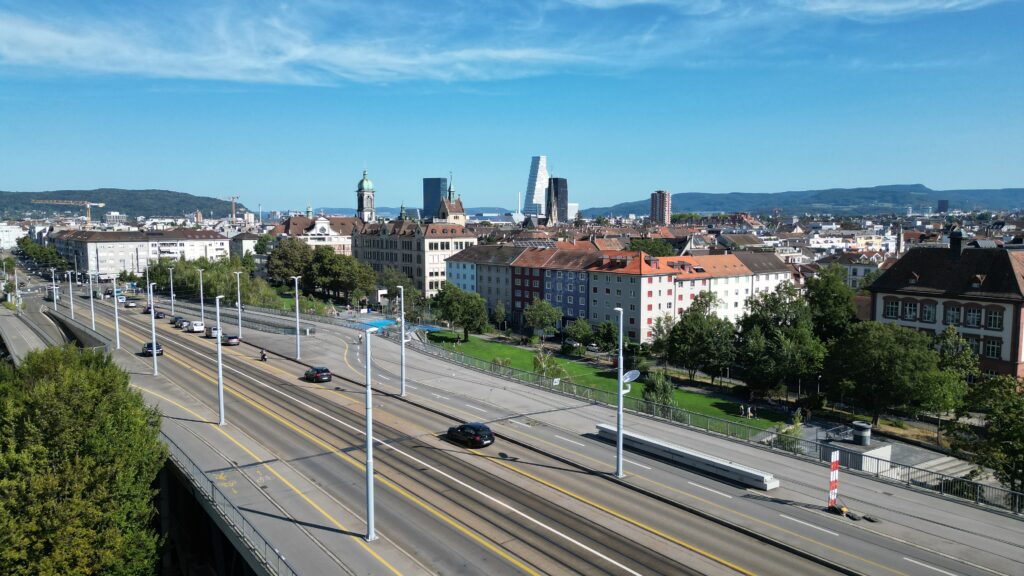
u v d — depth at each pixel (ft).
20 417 127.34
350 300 545.44
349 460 148.46
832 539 110.01
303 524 115.14
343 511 120.78
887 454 197.26
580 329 379.55
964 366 250.57
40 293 588.91
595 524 116.26
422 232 615.16
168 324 374.63
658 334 359.25
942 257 313.53
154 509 131.13
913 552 105.70
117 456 125.29
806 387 311.47
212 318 395.34
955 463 201.57
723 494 129.49
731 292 460.14
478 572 99.40
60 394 126.11
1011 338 277.03
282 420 180.65
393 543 108.27
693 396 292.81
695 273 441.27
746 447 160.97
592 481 137.08
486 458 150.82
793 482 136.98
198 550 154.51
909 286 316.40
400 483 134.92
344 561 102.17
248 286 490.49
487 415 187.01
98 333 315.58
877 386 239.50
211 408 192.75
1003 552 105.91
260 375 240.73
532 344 404.98
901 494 130.93
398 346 305.73
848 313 359.46
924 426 247.50
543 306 410.52
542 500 126.72
